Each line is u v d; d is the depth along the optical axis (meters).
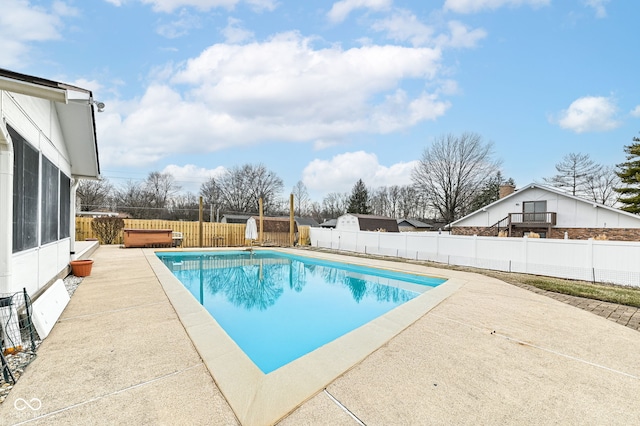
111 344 3.65
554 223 17.38
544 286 7.82
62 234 7.33
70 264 7.77
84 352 3.42
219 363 3.22
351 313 7.03
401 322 4.83
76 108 6.42
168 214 44.31
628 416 2.51
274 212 54.91
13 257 3.99
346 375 3.08
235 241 21.42
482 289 7.53
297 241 23.20
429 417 2.41
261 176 54.44
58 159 6.74
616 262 8.62
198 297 8.32
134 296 5.92
